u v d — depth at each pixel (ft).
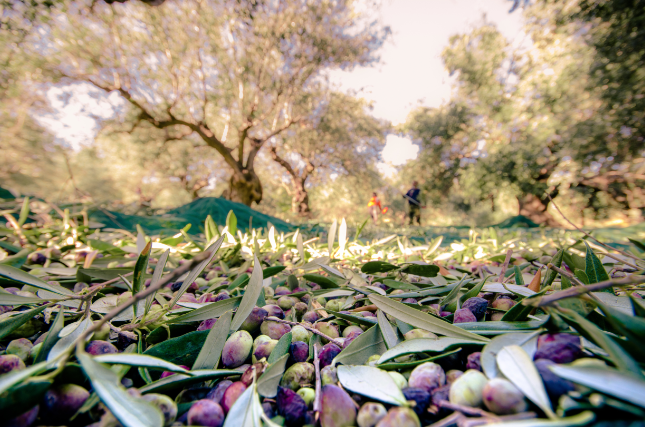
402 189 59.11
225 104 38.65
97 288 2.07
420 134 47.96
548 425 0.95
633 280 1.18
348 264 4.61
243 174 38.37
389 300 2.13
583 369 1.06
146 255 1.84
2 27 22.08
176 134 42.68
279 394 1.46
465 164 42.98
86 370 1.12
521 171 30.48
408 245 5.61
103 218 9.48
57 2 22.18
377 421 1.30
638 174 26.48
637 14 23.95
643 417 0.96
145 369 1.59
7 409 1.14
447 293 2.81
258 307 2.35
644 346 1.17
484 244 6.51
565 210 36.78
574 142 27.07
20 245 5.01
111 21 27.63
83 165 50.39
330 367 1.72
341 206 68.95
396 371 1.70
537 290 2.42
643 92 23.95
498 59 36.76
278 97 37.24
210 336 1.79
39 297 2.26
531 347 1.42
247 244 5.46
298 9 33.09
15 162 37.52
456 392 1.31
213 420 1.34
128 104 34.91
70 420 1.31
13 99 30.37
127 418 1.09
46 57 28.09
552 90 29.12
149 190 62.44
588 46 26.94
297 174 53.78
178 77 34.78
